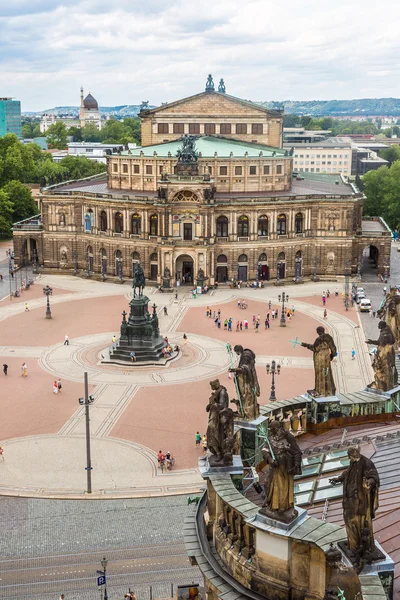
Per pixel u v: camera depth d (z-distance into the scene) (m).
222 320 157.25
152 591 61.91
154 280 196.00
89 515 76.69
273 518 23.83
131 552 68.81
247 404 32.31
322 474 30.77
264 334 146.88
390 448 32.94
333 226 196.75
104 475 86.19
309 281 198.38
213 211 187.88
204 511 29.61
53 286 190.88
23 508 78.25
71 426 100.88
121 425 101.06
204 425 101.06
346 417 36.56
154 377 121.69
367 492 21.95
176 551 68.81
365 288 189.00
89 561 67.31
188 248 186.38
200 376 122.19
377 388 38.28
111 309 166.75
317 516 27.17
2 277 199.50
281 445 23.94
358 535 22.23
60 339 143.38
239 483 27.94
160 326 152.75
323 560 22.91
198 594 56.34
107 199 196.38
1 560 67.69
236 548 25.39
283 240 195.88
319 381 37.06
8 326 152.25
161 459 88.38
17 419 103.19
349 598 19.52
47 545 70.44
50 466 88.50
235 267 193.75
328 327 152.12
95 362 129.50
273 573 23.94
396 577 23.52
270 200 192.75
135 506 78.75
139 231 195.38
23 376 121.50
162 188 185.25
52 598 61.22
